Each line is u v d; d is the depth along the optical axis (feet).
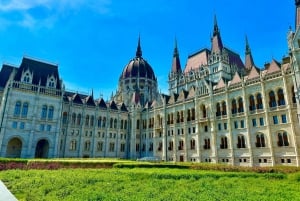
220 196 45.93
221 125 214.28
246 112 192.85
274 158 168.25
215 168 113.91
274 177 81.46
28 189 56.54
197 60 362.74
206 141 225.35
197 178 78.18
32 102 245.45
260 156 177.58
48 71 275.59
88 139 287.28
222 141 210.79
